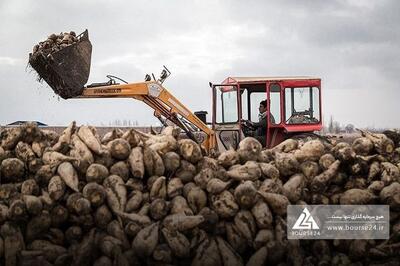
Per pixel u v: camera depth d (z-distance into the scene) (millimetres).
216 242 8164
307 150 9172
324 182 8859
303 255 8297
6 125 14570
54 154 8609
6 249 7828
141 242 7922
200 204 8453
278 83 15328
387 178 8914
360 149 9453
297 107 15430
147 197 8523
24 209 7926
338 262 8398
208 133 15203
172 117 15016
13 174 8430
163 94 14977
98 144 8766
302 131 15312
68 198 8164
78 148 8734
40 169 8414
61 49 13539
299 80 15398
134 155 8703
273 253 8125
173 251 7984
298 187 8766
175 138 9336
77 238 8109
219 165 9000
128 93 14555
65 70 13617
